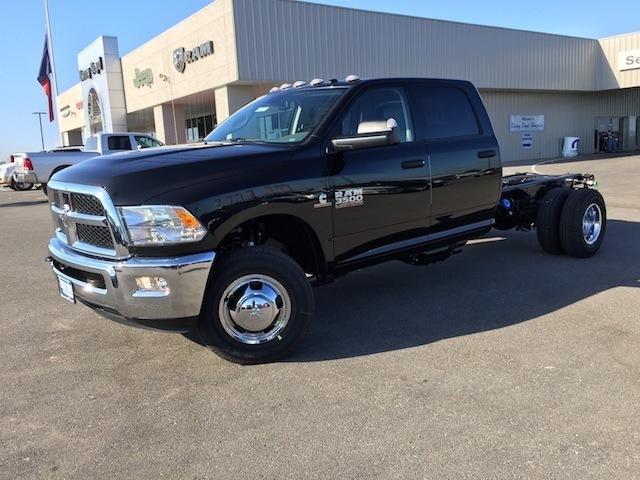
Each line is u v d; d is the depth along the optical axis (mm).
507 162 28359
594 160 26516
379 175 4402
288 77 20172
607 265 6320
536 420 3023
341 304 5223
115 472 2676
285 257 3814
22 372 3854
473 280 5879
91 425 3117
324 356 3986
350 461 2709
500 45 26922
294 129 4410
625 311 4703
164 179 3459
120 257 3439
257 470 2662
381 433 2947
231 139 4652
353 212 4266
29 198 18375
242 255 3682
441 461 2686
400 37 23234
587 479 2516
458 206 5160
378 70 22688
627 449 2738
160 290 3414
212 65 20594
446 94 5234
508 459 2684
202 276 3463
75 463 2756
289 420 3109
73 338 4500
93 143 17094
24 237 9844
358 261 4438
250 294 3729
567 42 29766
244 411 3229
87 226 3697
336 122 4242
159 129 26266
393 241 4660
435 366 3744
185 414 3215
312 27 20625
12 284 6340
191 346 4242
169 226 3379
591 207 6594
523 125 30359
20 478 2639
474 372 3631
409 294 5465
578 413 3082
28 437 3006
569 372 3584
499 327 4441
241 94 20719
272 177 3783
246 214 3639
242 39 19094
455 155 5062
